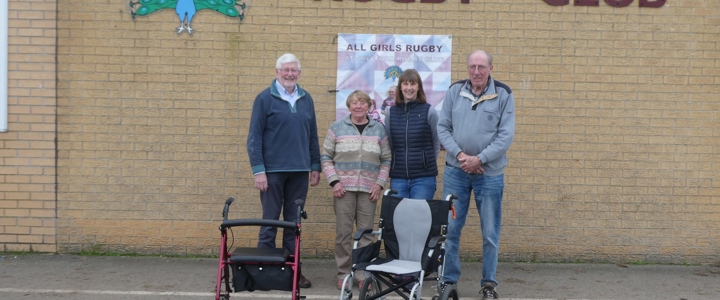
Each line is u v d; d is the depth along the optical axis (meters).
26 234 8.09
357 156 6.99
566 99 8.03
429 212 6.15
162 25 8.00
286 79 6.89
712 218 8.10
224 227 5.59
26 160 8.03
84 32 7.98
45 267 7.62
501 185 6.69
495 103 6.54
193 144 8.07
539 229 8.11
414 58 8.02
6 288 6.88
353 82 8.02
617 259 8.14
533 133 8.05
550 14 8.00
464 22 8.00
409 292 5.96
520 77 8.02
